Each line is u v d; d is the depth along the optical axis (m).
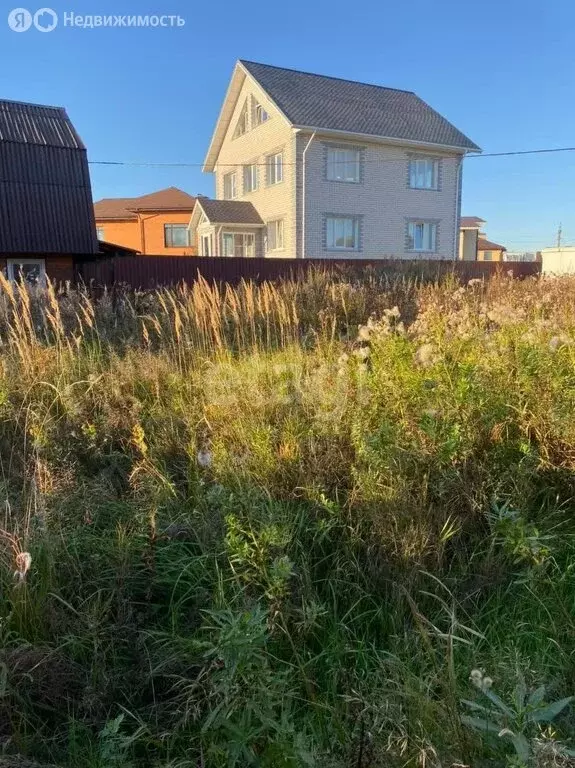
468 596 2.19
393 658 1.88
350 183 23.59
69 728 1.76
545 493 2.80
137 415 3.65
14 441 3.52
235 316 5.96
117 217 39.62
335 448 2.98
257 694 1.59
